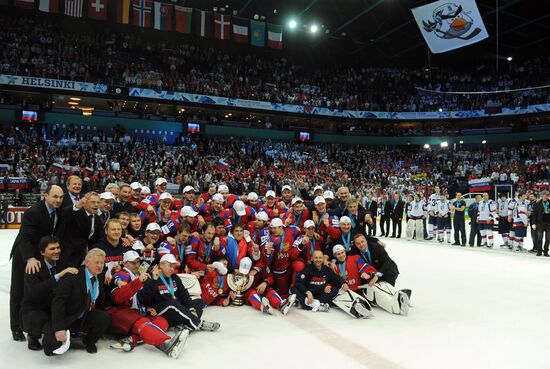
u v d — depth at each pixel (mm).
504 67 47312
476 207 16156
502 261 12109
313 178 34688
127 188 7906
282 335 5434
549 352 4875
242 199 9773
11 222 20547
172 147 34656
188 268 6945
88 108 34781
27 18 36688
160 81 36000
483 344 5133
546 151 38156
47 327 4562
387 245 16266
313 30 37062
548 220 13258
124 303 5277
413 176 38281
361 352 4840
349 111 43125
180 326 5555
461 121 44344
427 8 19188
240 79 41906
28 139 29609
